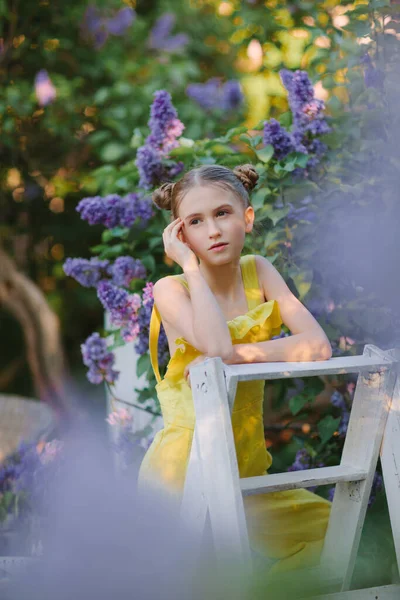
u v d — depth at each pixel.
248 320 2.20
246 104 4.96
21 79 5.45
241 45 4.35
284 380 3.16
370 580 2.34
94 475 2.89
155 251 3.43
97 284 3.42
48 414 4.41
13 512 2.73
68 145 5.62
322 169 3.17
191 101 5.08
